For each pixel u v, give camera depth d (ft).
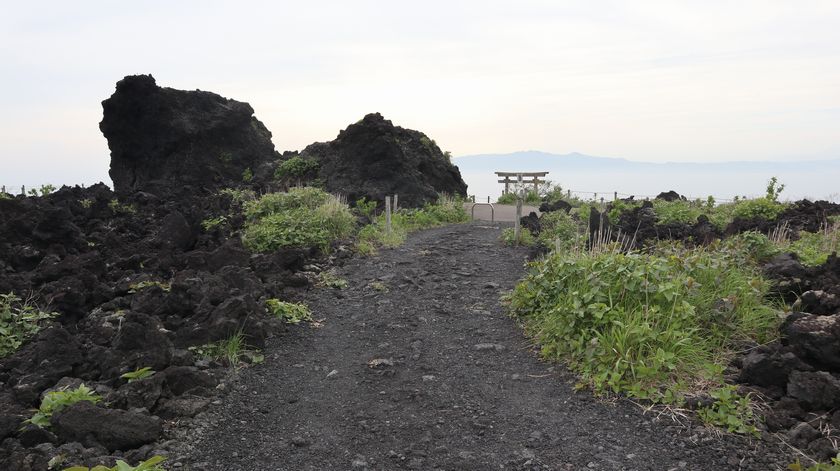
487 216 88.17
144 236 54.70
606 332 23.61
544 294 29.71
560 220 59.52
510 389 22.77
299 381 24.18
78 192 72.02
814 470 15.52
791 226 51.37
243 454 18.38
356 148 89.10
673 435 18.33
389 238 54.03
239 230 54.29
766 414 18.69
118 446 18.13
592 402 20.97
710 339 23.41
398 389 23.24
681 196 82.84
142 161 96.37
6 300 30.83
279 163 98.07
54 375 22.57
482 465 17.54
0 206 47.57
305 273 40.09
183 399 21.21
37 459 16.43
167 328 27.61
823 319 21.30
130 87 93.25
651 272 24.89
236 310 27.22
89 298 32.91
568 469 17.10
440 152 104.58
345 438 19.47
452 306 34.22
